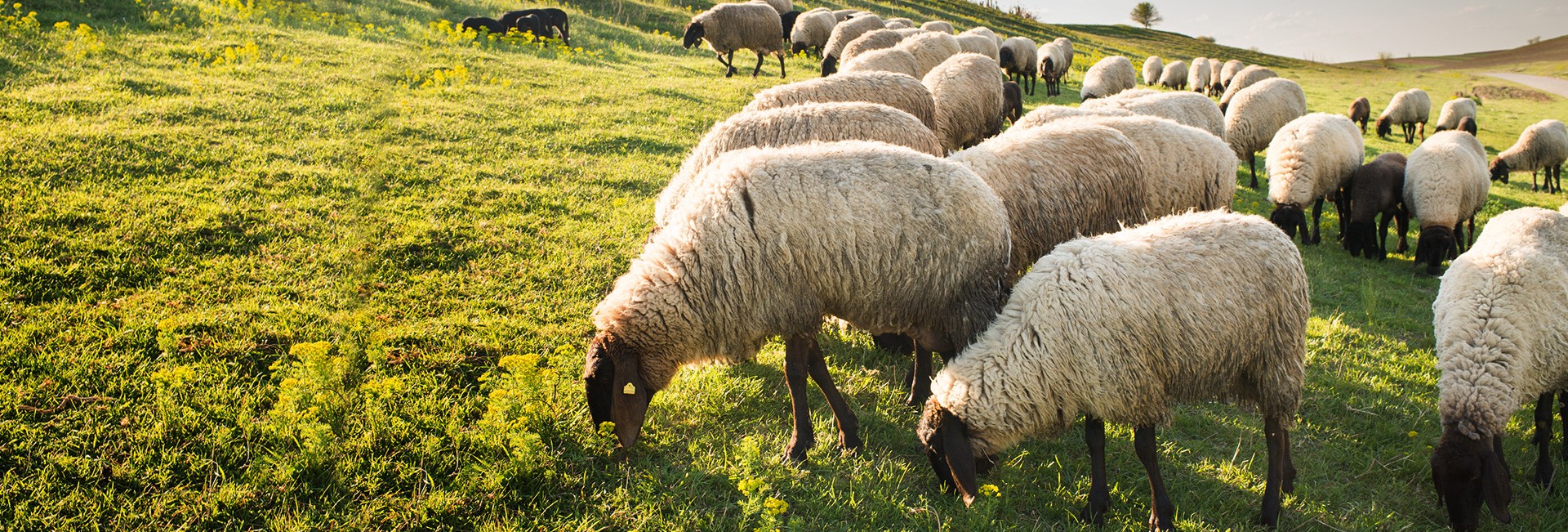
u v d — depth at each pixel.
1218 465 4.99
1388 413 5.77
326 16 16.84
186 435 4.26
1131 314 3.98
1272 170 10.51
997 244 4.72
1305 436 5.41
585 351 5.54
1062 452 4.99
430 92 11.81
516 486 4.21
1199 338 4.06
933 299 4.58
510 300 6.11
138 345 4.95
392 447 4.38
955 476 4.14
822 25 22.52
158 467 4.03
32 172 7.14
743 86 15.12
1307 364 6.35
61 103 9.14
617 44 19.69
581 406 4.89
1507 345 4.64
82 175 7.27
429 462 4.31
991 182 5.52
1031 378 4.07
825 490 4.43
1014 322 4.17
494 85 12.75
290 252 6.46
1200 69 29.55
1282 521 4.52
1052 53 23.41
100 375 4.60
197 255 6.20
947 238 4.50
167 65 11.66
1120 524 4.30
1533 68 57.94
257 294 5.76
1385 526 4.55
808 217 4.38
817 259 4.42
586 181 8.97
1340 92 35.38
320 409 4.42
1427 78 46.22
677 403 5.15
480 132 10.26
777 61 20.86
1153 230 4.38
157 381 4.45
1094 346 4.00
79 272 5.66
